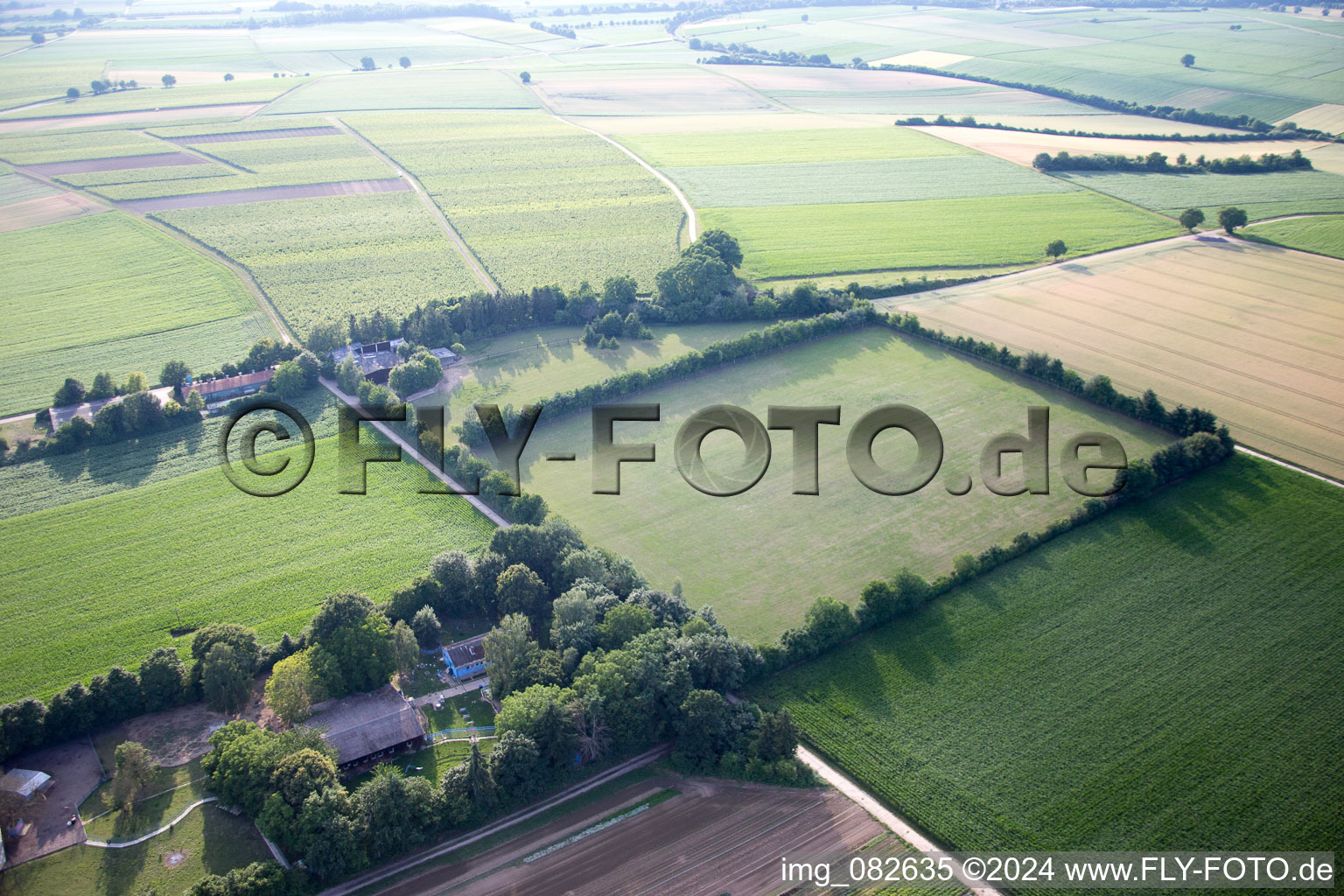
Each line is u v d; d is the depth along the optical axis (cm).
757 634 12681
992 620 12988
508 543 13575
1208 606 13150
